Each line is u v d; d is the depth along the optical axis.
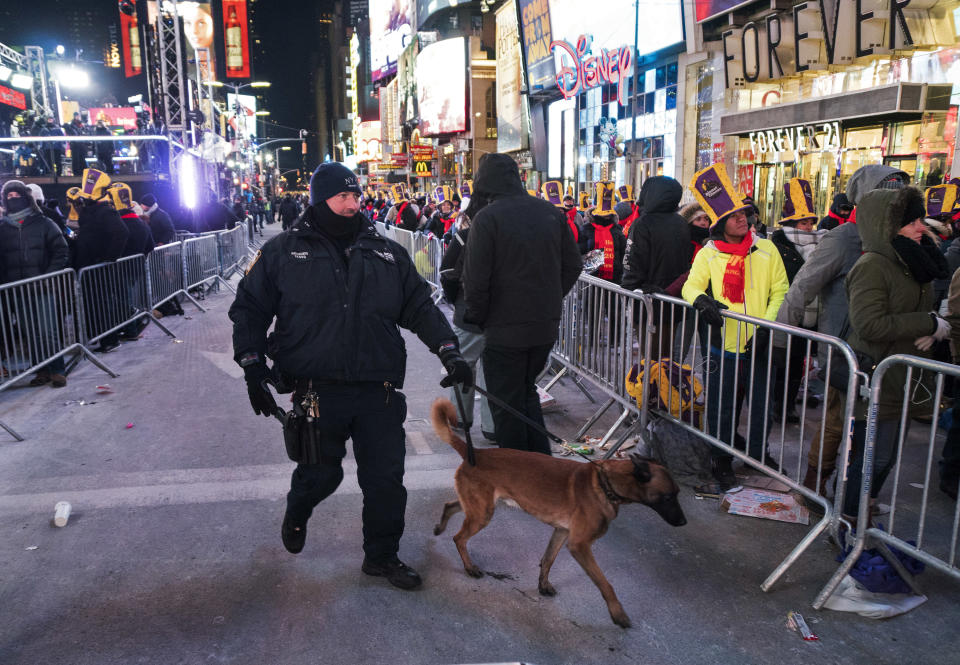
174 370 7.71
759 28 18.91
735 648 2.88
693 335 4.93
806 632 2.96
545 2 35.97
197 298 13.44
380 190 31.77
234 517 4.10
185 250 11.80
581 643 2.91
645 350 4.60
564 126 37.00
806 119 16.88
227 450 5.20
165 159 18.77
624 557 3.63
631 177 24.77
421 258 13.20
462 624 3.04
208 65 40.28
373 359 3.14
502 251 4.07
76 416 6.04
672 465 4.59
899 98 13.80
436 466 4.88
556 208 4.29
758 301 4.39
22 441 5.43
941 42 13.72
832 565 3.54
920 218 3.38
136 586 3.35
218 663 2.78
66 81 32.28
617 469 2.94
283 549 3.71
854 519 3.58
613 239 8.09
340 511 4.16
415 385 7.00
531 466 3.21
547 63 37.25
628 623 3.00
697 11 22.66
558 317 4.27
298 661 2.79
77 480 4.65
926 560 2.97
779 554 3.66
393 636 2.95
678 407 4.55
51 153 22.20
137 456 5.09
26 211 7.02
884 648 2.88
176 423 5.84
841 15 15.25
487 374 4.32
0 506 4.26
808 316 5.44
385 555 3.35
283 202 31.73
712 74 22.58
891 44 14.30
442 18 73.00
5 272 6.98
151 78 18.44
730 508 4.13
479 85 62.53
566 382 7.09
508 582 3.39
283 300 3.10
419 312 3.32
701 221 5.67
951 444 4.26
